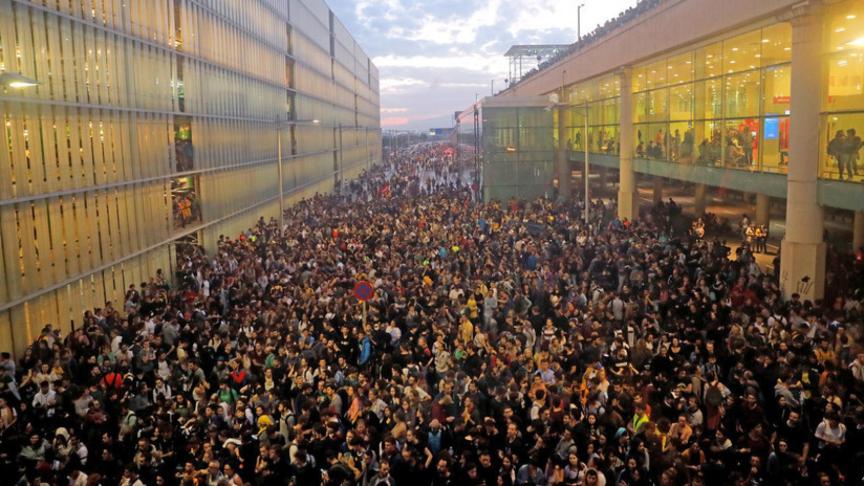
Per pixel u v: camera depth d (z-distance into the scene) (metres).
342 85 91.31
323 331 18.08
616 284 23.47
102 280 24.66
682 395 12.73
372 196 61.47
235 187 42.09
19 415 13.61
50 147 21.36
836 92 21.72
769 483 10.76
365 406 13.59
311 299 20.53
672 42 33.44
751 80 27.73
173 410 13.55
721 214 43.56
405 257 27.30
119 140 26.25
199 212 36.44
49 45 21.42
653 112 39.25
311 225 38.94
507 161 55.00
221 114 39.34
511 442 11.66
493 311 19.28
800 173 22.77
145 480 11.42
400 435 12.11
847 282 21.92
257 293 22.72
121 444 12.66
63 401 14.05
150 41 29.45
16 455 11.78
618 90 45.84
